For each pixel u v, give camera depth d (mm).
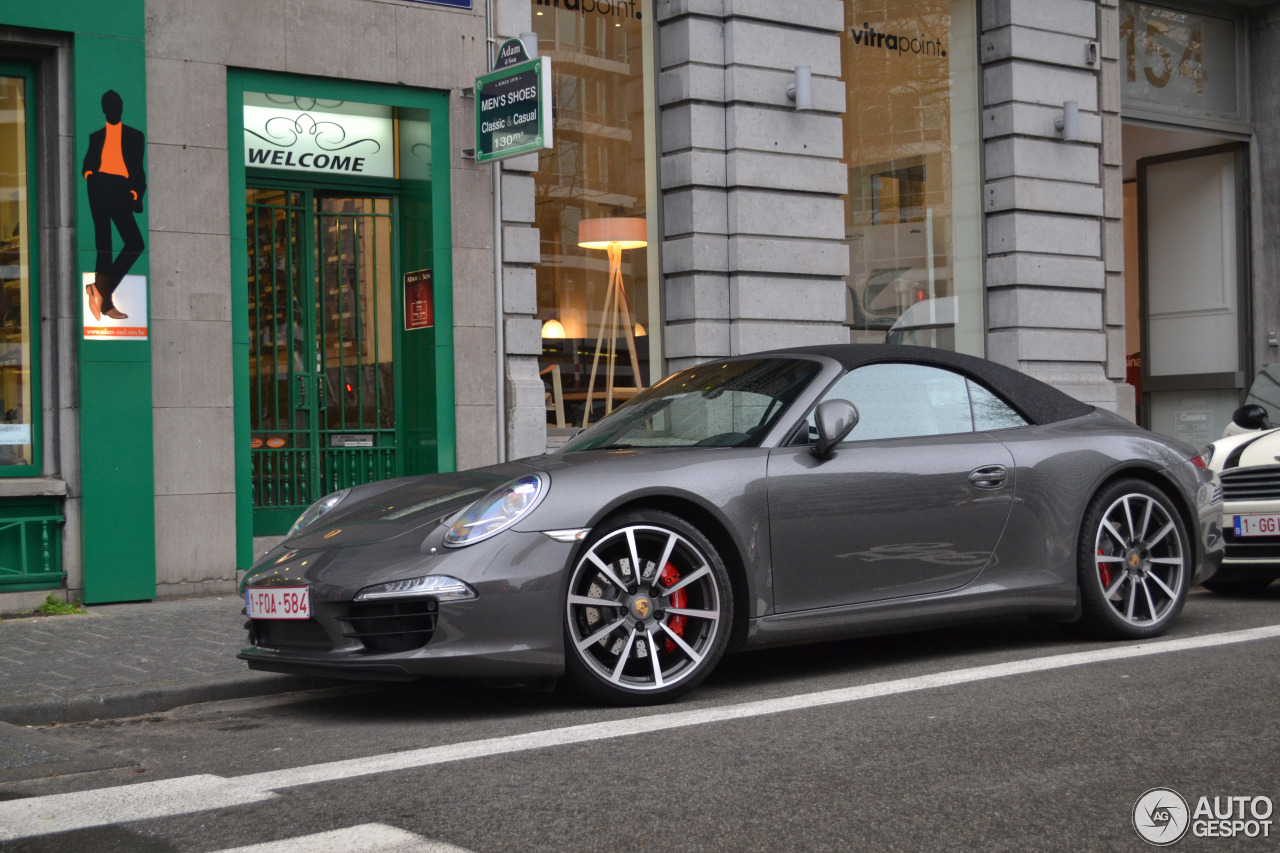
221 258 7938
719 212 10031
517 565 4359
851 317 11297
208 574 7867
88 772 3881
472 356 8891
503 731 4258
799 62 10305
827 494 4910
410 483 5250
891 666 5266
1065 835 2938
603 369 9859
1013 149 11758
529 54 8391
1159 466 5781
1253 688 4504
